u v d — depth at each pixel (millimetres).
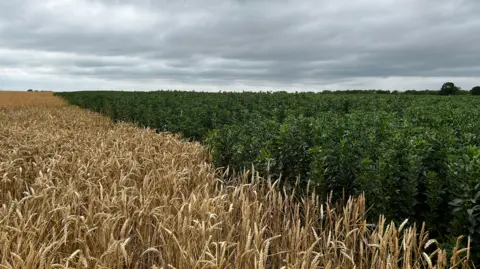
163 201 5141
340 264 4242
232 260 4352
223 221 4773
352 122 9602
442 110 14906
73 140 10086
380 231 4113
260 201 5953
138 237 4680
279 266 4355
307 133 8602
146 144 9375
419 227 5973
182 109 18875
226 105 21484
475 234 5086
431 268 3682
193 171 7160
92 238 4137
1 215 4652
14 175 6762
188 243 3801
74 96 50562
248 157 8516
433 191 5699
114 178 6484
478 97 29797
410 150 6461
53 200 4719
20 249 3980
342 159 6965
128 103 25391
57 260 4082
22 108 34656
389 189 5988
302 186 7598
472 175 5121
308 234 4621
